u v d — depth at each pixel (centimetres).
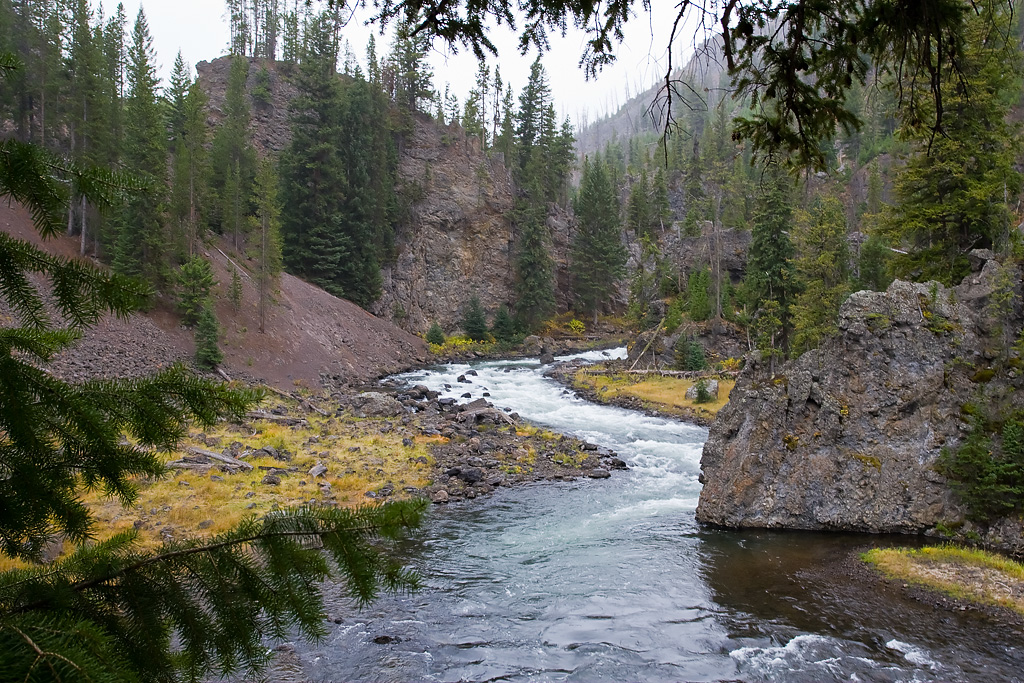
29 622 304
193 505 1964
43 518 392
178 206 4525
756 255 5141
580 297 9350
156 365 3797
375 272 7250
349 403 3916
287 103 9244
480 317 8106
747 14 474
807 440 1970
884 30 491
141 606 378
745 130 550
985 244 2650
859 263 4603
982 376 1894
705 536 1884
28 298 367
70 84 4462
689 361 5344
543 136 10156
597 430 3575
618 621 1352
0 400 351
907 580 1493
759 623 1330
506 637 1285
